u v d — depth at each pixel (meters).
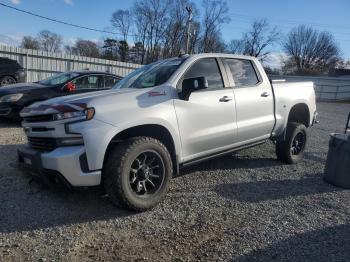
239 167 6.32
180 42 62.03
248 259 3.31
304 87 6.85
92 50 72.81
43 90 9.29
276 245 3.57
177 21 62.22
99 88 10.14
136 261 3.24
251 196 4.92
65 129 3.87
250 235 3.77
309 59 89.62
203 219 4.12
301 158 6.91
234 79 5.49
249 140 5.71
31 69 21.20
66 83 9.59
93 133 3.84
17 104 8.98
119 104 4.09
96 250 3.40
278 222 4.11
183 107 4.60
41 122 4.06
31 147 4.33
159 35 64.69
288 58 91.31
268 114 5.98
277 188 5.30
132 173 4.11
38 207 4.26
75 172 3.83
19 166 4.46
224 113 5.12
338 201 4.86
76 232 3.72
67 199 4.51
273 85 6.13
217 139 5.06
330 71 74.81
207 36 63.81
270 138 6.20
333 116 18.75
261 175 5.91
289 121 6.94
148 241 3.60
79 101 4.00
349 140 5.33
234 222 4.07
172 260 3.27
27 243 3.48
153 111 4.28
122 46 67.44
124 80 5.36
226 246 3.53
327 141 9.59
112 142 4.18
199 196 4.81
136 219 4.05
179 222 4.03
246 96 5.51
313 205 4.68
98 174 3.92
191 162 4.88
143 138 4.16
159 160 4.30
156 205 4.40
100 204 4.40
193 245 3.54
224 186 5.27
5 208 4.20
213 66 5.25
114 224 3.92
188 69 4.88
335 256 3.40
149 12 64.38
